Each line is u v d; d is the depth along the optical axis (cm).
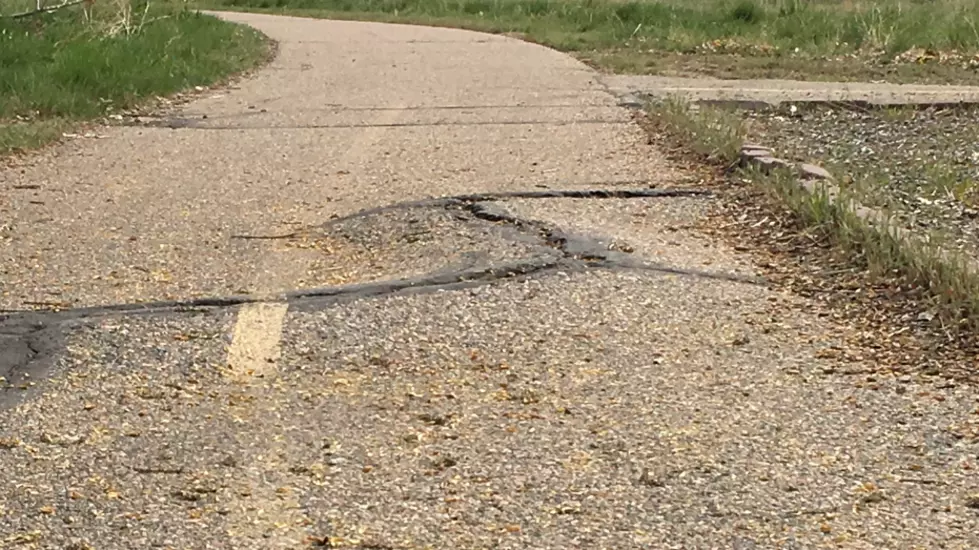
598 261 604
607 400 445
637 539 349
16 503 372
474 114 1112
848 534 352
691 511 365
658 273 587
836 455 401
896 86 1332
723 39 1772
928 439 412
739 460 397
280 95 1267
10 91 1138
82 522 361
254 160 896
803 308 543
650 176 812
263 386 461
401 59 1630
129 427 425
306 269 607
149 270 607
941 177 838
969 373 467
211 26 1862
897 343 499
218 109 1166
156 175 845
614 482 383
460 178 810
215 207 743
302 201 755
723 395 449
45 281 589
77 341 505
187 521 361
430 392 454
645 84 1333
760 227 675
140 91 1229
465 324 520
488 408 439
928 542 348
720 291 563
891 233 621
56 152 937
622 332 512
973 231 694
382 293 560
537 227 666
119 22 1553
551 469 392
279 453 405
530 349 494
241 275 597
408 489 379
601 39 1855
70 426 427
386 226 682
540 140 966
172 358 488
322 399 449
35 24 1507
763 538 350
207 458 402
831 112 1155
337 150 933
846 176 814
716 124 981
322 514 365
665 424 424
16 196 776
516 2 2505
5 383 464
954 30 1698
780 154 862
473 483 383
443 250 627
